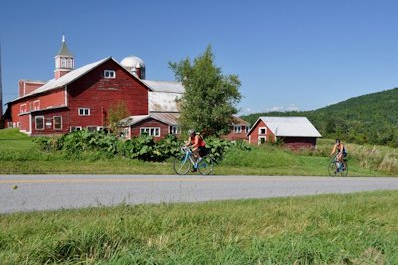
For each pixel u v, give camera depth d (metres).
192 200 10.60
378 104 134.50
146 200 10.27
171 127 57.78
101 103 51.28
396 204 11.04
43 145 19.56
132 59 76.00
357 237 6.88
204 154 17.94
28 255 5.09
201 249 5.64
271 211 8.95
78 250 5.49
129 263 5.02
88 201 9.76
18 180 12.54
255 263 5.37
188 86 58.19
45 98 54.56
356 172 26.52
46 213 7.83
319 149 38.03
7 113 72.31
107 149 19.80
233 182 15.30
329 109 147.62
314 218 8.46
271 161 23.77
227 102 58.69
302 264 5.53
